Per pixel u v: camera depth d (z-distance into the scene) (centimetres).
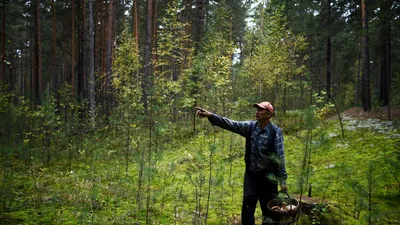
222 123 357
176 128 1176
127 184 590
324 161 743
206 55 1109
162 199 521
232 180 638
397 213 443
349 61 2045
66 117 1177
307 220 406
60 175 691
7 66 2661
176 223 422
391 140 861
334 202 471
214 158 804
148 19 1443
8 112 1026
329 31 1578
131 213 458
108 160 796
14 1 2225
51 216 440
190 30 1741
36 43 1507
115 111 1047
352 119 1281
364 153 782
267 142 338
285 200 328
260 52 1333
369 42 1523
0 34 2230
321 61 2472
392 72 1897
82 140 990
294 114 1254
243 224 351
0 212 450
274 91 1312
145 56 1425
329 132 1046
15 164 775
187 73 1100
